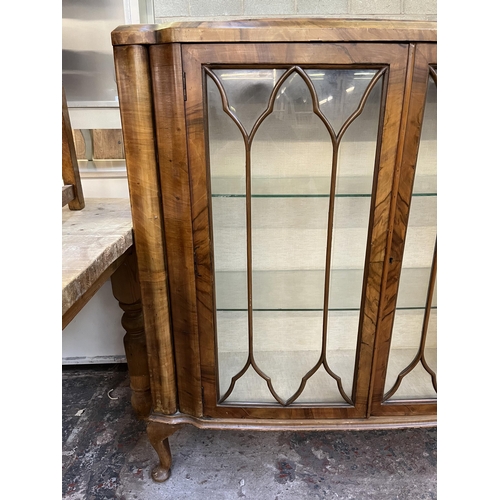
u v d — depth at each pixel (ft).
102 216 2.75
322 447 3.25
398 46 1.89
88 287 1.86
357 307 2.44
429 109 2.08
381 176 2.10
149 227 2.22
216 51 1.89
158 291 2.35
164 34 1.87
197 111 1.98
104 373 4.25
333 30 1.86
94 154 3.66
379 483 2.90
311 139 2.12
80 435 3.40
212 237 2.25
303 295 2.48
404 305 2.48
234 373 2.56
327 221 2.30
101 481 2.95
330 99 2.02
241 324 2.49
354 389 2.53
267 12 2.95
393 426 2.57
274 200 2.27
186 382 2.57
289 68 1.94
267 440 3.33
